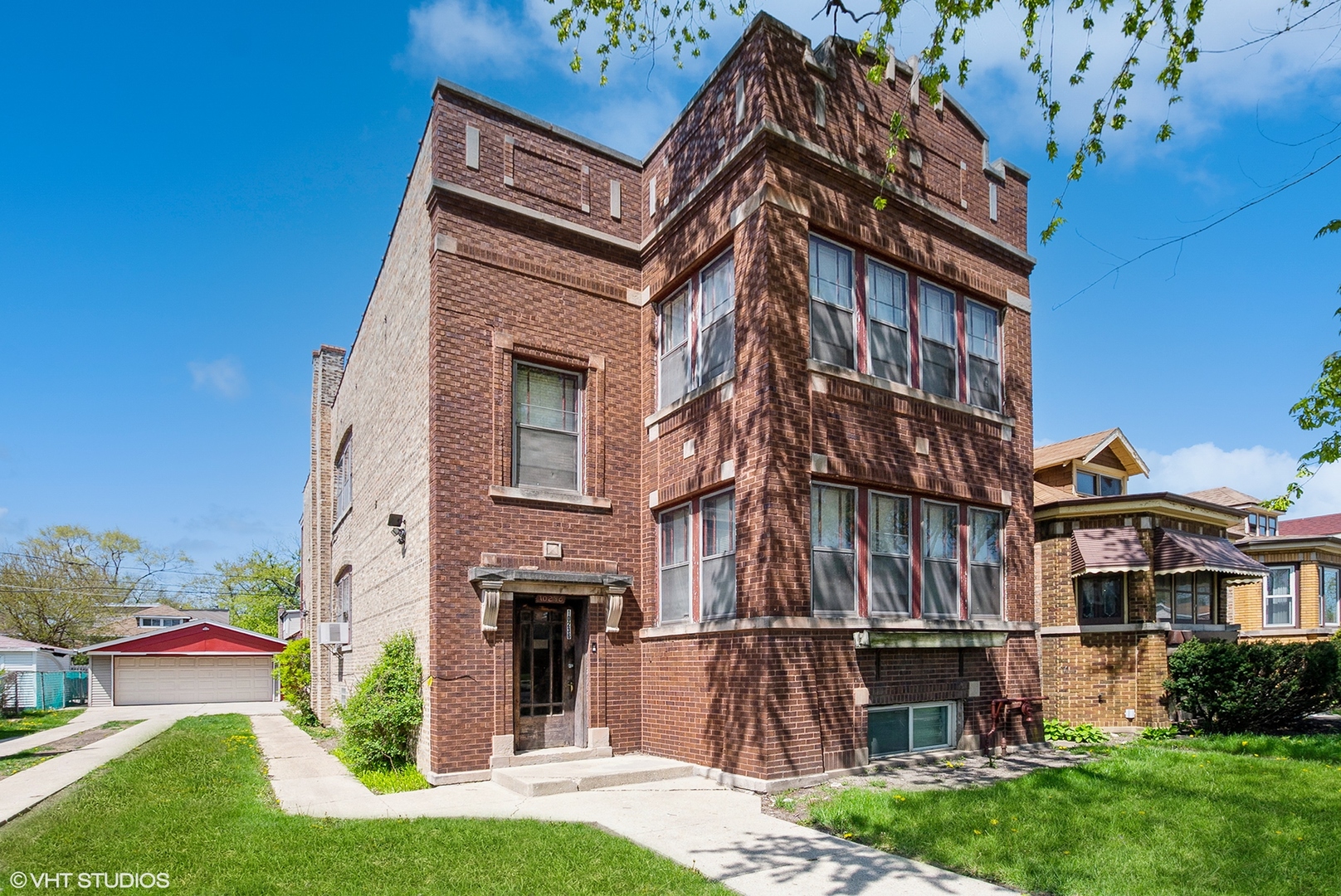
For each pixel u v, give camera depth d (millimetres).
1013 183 14469
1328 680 14672
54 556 55469
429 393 11469
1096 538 16094
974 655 12281
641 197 13789
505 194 12328
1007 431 13328
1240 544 24844
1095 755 11812
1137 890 6105
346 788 10523
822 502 10922
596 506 12383
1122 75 7824
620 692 12055
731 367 11188
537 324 12344
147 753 14391
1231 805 8523
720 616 11000
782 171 10977
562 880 6395
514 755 11117
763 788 9523
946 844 7207
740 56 11500
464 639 10992
